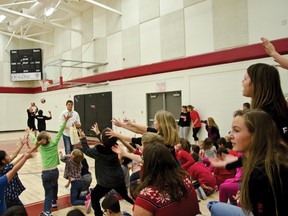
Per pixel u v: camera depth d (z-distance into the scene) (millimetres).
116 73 11617
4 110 17844
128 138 2971
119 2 11516
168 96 9688
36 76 17391
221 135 7965
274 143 1153
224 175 4309
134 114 10891
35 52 17391
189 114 8523
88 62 12273
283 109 1450
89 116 13320
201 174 4301
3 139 13828
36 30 17109
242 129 1233
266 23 7051
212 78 8203
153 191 1454
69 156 4098
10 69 17922
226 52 7785
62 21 15250
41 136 3607
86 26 13539
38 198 4594
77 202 4035
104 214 3299
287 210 1036
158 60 9906
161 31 9766
